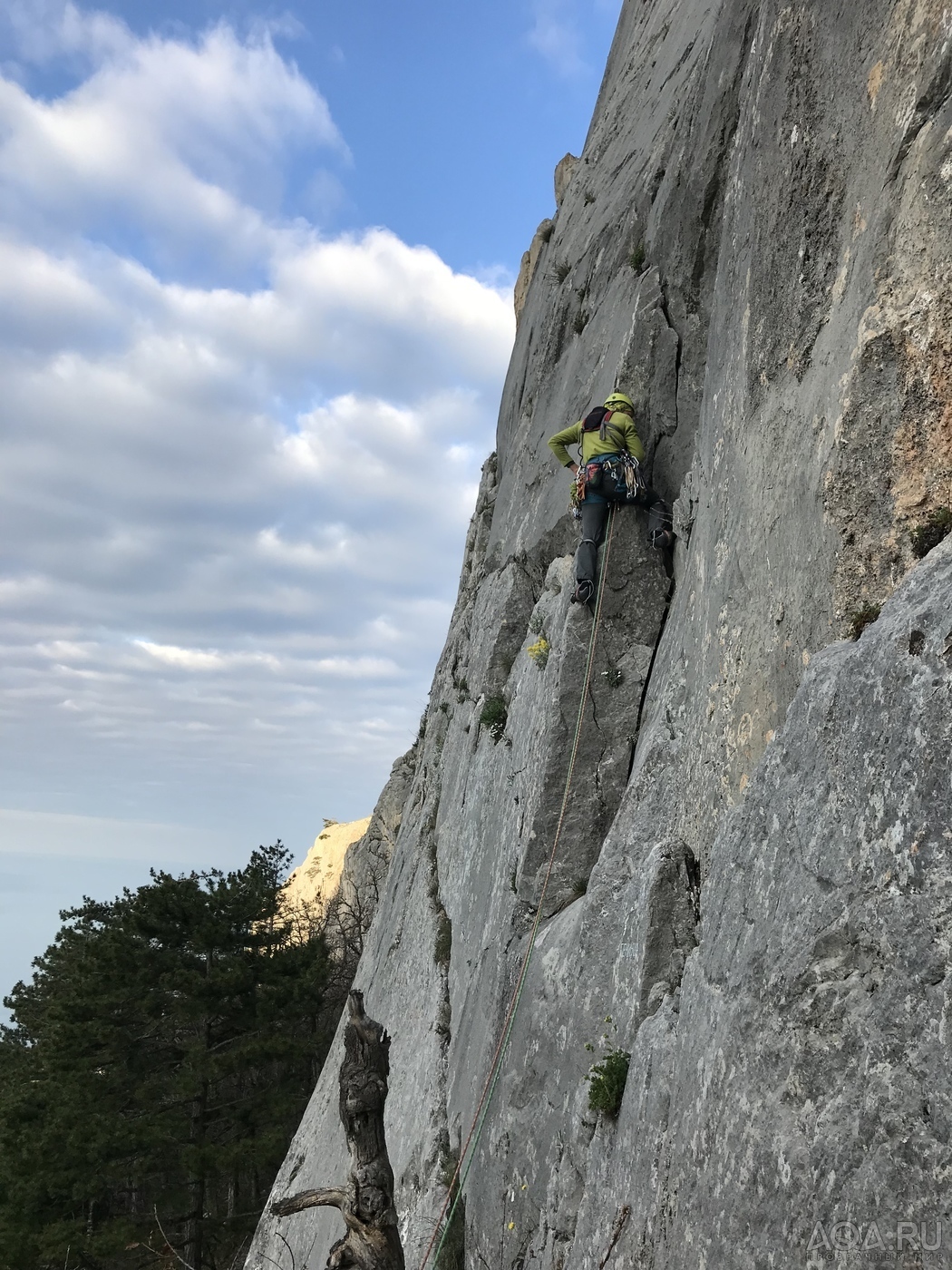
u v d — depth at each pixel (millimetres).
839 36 4855
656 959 5781
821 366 4746
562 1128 6539
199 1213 19734
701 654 6430
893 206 4160
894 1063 3066
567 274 13648
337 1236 12234
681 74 10953
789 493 4957
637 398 8789
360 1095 5062
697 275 8547
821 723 3941
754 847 4391
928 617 3359
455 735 15109
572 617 8680
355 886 33812
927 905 3070
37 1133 19359
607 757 8312
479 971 10078
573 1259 5445
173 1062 22031
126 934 22234
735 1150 3752
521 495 13609
